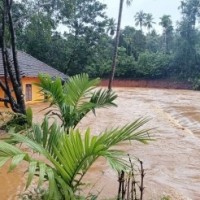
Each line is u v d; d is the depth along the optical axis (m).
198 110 20.03
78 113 5.29
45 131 3.82
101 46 46.09
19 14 14.70
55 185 2.78
